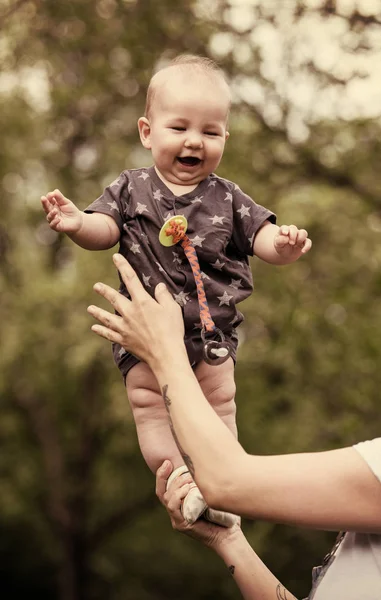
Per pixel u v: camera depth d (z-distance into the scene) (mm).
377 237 7852
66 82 8602
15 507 12164
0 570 14102
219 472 1753
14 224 9344
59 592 13297
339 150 7652
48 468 11320
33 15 7680
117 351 2305
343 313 8180
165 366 1940
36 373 9922
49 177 9234
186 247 2092
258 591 2232
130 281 2051
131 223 2180
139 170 2264
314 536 10648
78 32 7875
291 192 7777
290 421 9445
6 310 9273
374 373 8227
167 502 2240
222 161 7523
